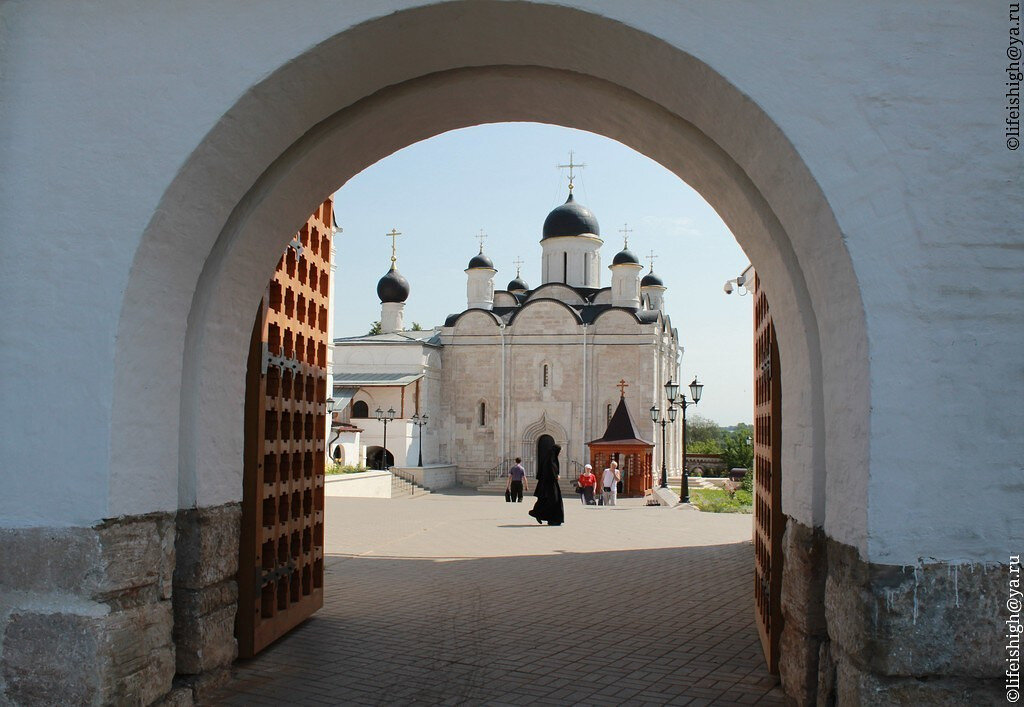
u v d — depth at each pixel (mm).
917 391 3924
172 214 4656
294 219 5891
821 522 4730
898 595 3830
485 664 6148
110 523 4473
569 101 5773
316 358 7434
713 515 21031
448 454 44781
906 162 4059
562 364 43656
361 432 38406
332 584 9445
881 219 4035
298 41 4492
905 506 3875
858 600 3939
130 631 4551
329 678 5727
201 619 5250
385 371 43438
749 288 9289
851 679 3973
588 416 42969
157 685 4789
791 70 4160
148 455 4789
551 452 18062
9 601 4453
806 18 4176
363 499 24750
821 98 4133
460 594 8906
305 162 5492
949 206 4016
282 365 6578
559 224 49781
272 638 6449
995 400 3916
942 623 3816
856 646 3938
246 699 5262
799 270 4891
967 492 3875
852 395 4148
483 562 11531
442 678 5789
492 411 44406
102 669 4320
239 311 5656
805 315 4836
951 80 4086
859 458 4031
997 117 4051
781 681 5410
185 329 5109
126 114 4605
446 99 5758
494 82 5578
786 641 5191
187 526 5242
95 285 4543
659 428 43812
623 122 5746
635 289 47219
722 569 10922
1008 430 3900
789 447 5281
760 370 6875
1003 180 4016
